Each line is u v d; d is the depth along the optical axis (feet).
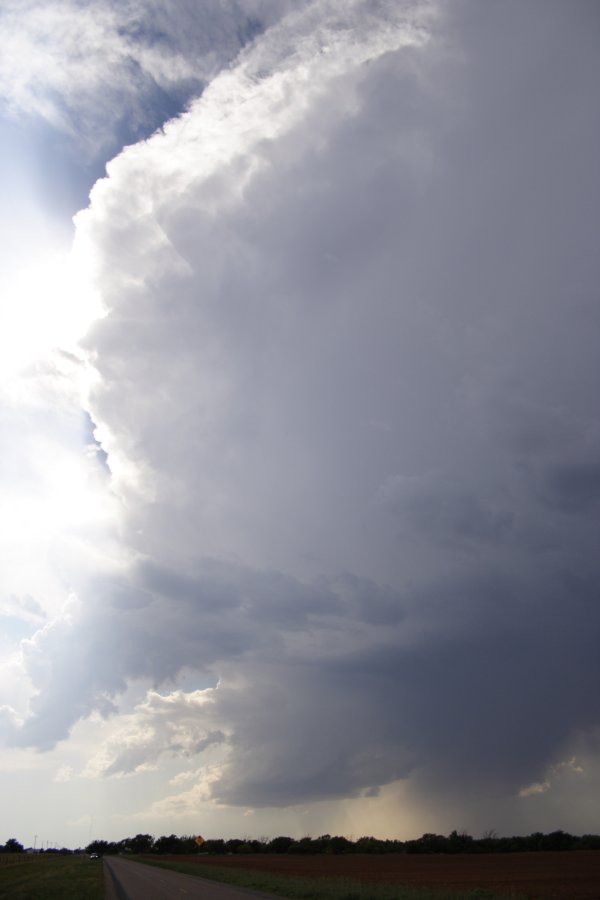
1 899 121.80
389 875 221.66
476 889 132.36
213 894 129.29
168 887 153.69
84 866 312.91
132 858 535.19
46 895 125.39
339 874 226.99
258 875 213.66
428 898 106.73
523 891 140.05
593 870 249.14
